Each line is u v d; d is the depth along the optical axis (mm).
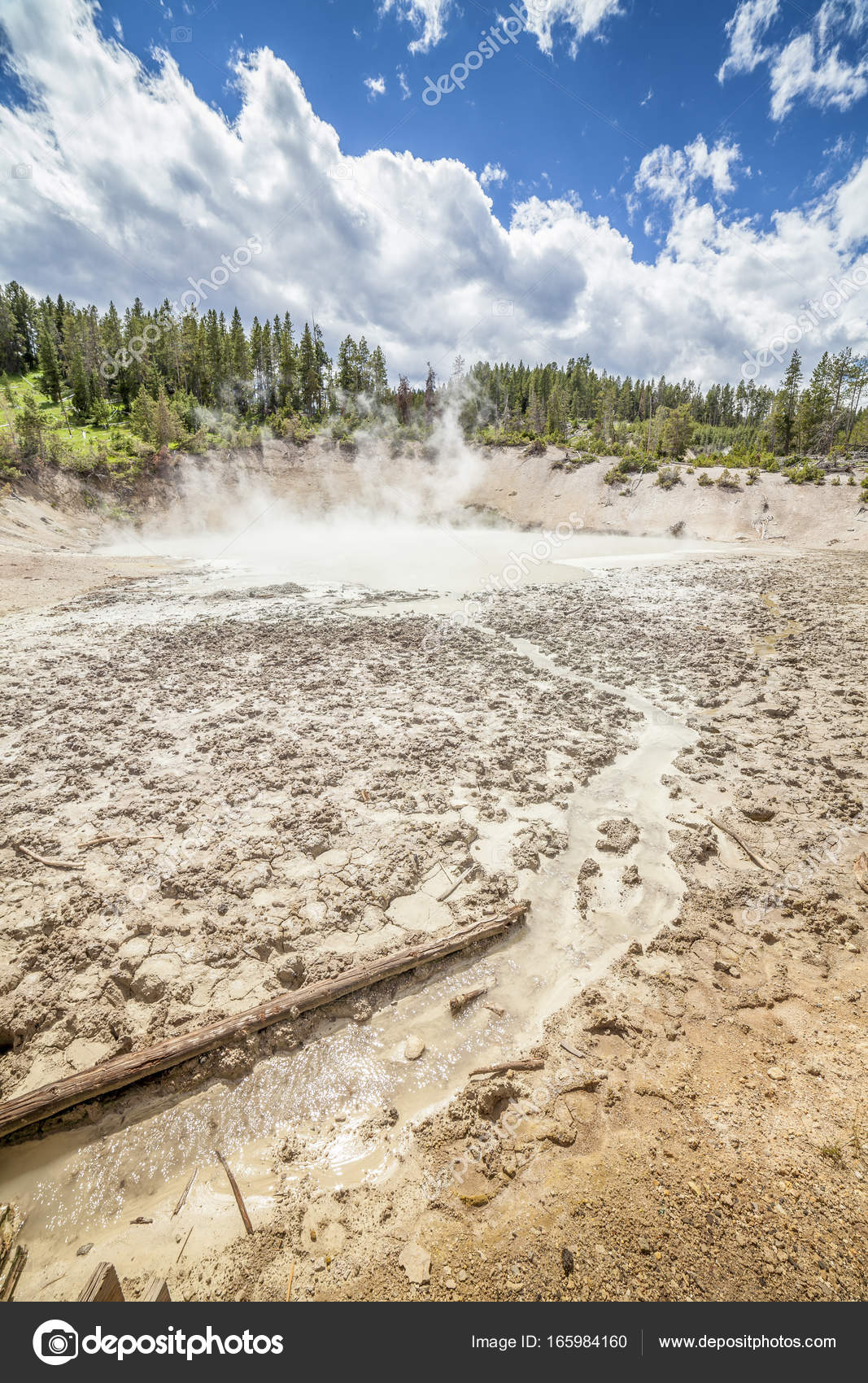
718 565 31719
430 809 8609
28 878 7070
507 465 66875
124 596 24125
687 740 11227
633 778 9836
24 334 87188
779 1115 4395
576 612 21922
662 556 37250
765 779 9578
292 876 7098
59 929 6242
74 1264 3688
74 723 11484
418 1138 4395
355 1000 5562
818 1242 3529
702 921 6566
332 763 9953
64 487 48344
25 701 12508
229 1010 5328
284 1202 4012
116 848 7613
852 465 54594
